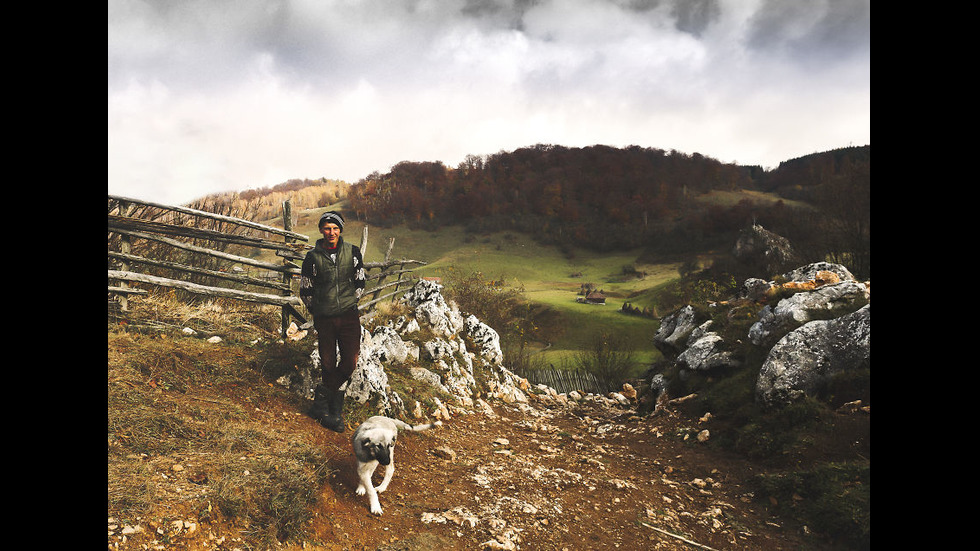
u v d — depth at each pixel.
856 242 13.70
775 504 5.43
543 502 4.94
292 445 4.18
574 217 137.12
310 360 5.73
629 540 4.46
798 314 8.34
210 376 4.91
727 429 7.44
